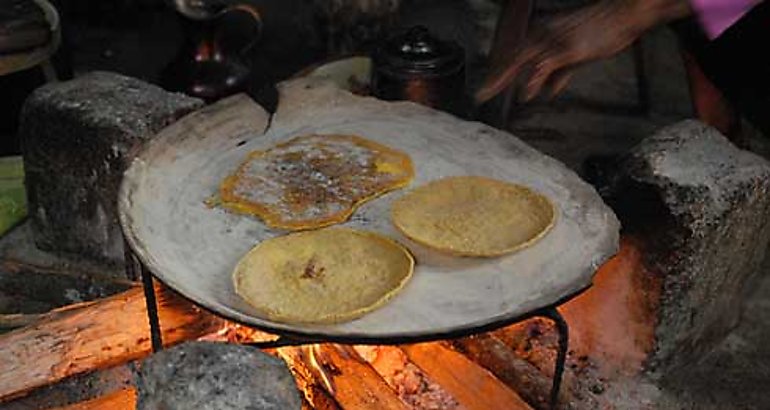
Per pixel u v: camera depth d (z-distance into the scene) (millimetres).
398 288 1191
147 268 1181
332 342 1132
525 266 1233
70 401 1403
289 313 1164
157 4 2346
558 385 1231
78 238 1561
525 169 1373
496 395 1330
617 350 1434
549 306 1159
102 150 1465
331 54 2033
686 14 1376
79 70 2135
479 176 1367
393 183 1351
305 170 1359
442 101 1673
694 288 1381
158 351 1190
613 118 1989
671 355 1430
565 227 1276
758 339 1530
